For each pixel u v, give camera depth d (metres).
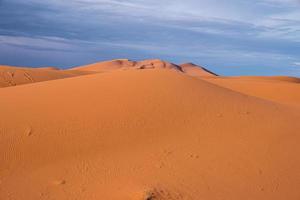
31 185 7.67
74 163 8.57
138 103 11.23
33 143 9.16
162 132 10.05
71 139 9.41
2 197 7.21
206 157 8.95
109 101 11.25
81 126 9.92
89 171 8.20
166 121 10.55
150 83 12.76
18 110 10.65
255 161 8.98
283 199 7.63
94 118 10.30
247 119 11.31
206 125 10.61
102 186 7.57
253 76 54.97
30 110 10.64
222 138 9.98
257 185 8.03
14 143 9.10
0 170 8.26
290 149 9.78
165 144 9.50
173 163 8.60
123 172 8.14
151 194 7.10
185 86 12.99
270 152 9.48
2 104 11.16
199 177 8.09
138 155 8.93
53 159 8.77
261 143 9.91
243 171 8.52
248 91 29.31
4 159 8.62
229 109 11.84
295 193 7.87
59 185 7.66
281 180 8.30
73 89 12.34
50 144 9.19
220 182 7.98
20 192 7.40
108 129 9.91
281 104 15.06
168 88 12.52
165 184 7.67
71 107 10.82
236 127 10.69
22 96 11.93
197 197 7.35
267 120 11.50
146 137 9.77
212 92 13.11
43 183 7.75
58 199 7.16
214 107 11.77
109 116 10.45
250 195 7.64
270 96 27.92
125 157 8.83
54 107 10.83
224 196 7.49
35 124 9.87
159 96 11.83
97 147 9.25
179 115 10.95
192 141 9.71
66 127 9.83
